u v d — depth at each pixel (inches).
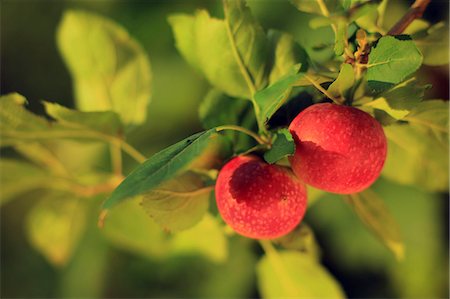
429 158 21.6
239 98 20.3
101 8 34.3
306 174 18.6
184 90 33.6
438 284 33.1
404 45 17.8
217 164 19.7
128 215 25.8
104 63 23.8
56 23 38.7
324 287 23.7
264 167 18.9
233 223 18.9
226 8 19.7
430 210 32.7
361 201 21.3
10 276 41.2
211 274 32.6
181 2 32.9
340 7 18.6
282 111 19.3
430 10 28.8
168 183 19.2
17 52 39.2
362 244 32.7
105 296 33.5
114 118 21.7
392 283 33.6
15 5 38.9
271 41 20.2
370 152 18.4
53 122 21.5
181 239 26.0
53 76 39.2
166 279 32.7
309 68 19.9
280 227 18.8
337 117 18.4
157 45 33.5
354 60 18.6
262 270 24.0
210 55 20.2
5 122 21.4
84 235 33.1
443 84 26.7
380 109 18.9
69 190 25.4
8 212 42.8
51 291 39.1
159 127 33.7
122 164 32.3
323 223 32.7
